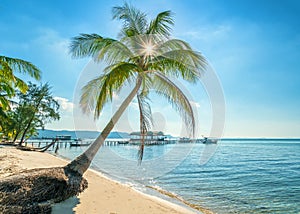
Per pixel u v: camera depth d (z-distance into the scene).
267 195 9.63
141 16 7.32
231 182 12.23
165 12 7.36
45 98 23.89
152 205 6.28
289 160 24.58
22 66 9.70
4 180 4.46
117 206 5.48
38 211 4.04
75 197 5.32
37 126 23.73
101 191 6.71
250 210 7.59
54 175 4.95
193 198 8.70
